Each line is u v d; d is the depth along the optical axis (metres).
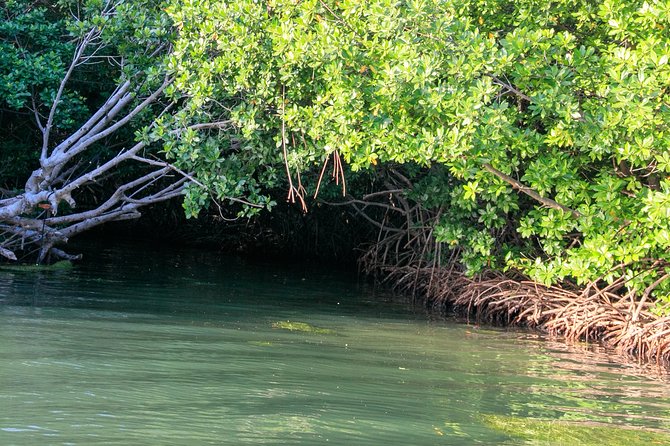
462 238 13.20
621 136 9.05
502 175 9.89
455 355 9.49
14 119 16.14
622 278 10.96
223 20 11.06
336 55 9.95
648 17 8.78
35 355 7.64
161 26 12.92
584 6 10.66
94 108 16.02
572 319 11.75
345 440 5.63
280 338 9.66
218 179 12.12
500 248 13.59
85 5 13.80
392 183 16.80
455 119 9.30
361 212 18.27
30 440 5.18
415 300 15.40
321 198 16.86
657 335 10.07
